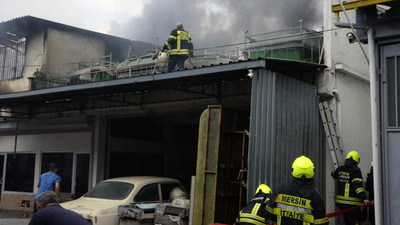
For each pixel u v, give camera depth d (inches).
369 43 206.5
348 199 267.1
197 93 390.0
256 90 274.7
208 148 291.3
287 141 285.7
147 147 575.8
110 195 332.8
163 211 299.9
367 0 199.8
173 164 617.6
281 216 158.1
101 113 503.2
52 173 376.2
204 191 285.3
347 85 348.8
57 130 561.3
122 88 398.0
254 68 277.1
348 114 344.2
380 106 206.2
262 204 172.7
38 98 477.4
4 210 590.6
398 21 199.2
